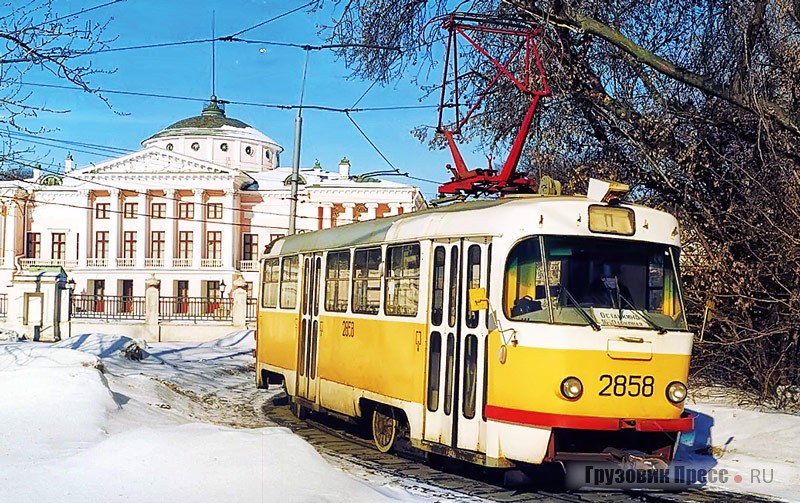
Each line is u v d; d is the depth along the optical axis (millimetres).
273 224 63312
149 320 41312
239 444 8594
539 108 17625
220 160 68000
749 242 15688
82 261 62719
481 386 9617
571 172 18766
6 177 15492
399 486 9656
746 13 13734
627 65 16828
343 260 13438
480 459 9539
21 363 15258
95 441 9648
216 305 43688
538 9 14570
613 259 9625
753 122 15344
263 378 17312
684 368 9516
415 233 11203
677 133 16688
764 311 15922
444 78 14773
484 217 9992
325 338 13844
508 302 9461
